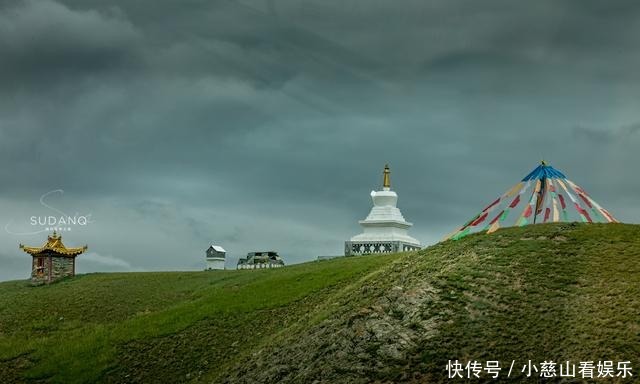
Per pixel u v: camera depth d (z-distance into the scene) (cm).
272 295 9894
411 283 7850
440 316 7081
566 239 8112
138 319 10044
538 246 8031
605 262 7538
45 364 9156
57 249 12962
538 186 8975
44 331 10338
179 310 10069
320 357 7169
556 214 8788
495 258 7925
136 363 8838
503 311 7000
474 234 8975
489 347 6581
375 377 6581
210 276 12006
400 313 7312
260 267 12762
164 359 8794
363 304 7800
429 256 8700
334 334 7431
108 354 9125
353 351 7019
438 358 6588
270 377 7300
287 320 8894
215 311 9725
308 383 6862
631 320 6569
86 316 10738
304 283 10081
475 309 7088
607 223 8481
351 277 9788
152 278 12288
